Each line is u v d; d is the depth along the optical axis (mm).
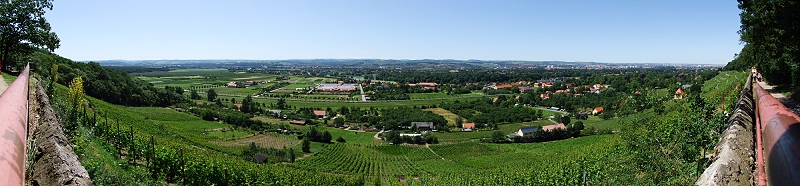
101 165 13641
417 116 100875
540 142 71812
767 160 2836
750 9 22453
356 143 78125
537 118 97438
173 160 18703
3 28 32094
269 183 24359
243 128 79375
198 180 19266
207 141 53250
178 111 86438
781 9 18844
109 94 73062
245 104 103250
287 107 114062
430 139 78625
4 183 2174
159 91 94812
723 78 66562
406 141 78750
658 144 12086
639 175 11656
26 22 33281
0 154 2594
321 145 72812
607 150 26453
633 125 13664
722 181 6812
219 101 110250
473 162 59781
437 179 43031
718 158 8242
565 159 32625
